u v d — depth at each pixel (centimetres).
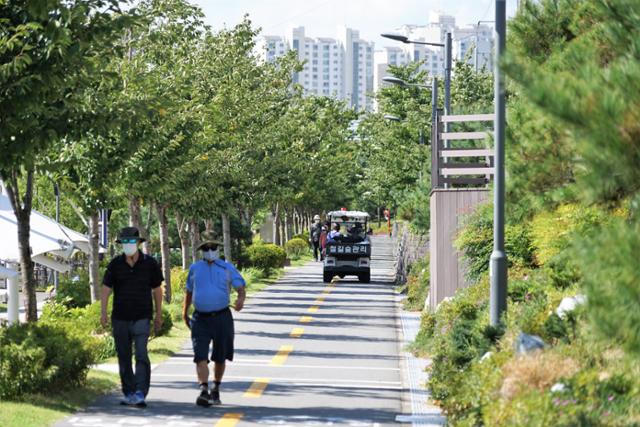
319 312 6475
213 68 7469
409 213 9188
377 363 4084
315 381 3538
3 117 2788
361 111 16788
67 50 2758
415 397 3177
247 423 2642
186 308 2961
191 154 5472
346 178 17975
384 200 15150
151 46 5953
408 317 6159
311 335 5138
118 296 2877
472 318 3984
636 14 1689
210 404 2925
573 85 1554
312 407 2947
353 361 4134
